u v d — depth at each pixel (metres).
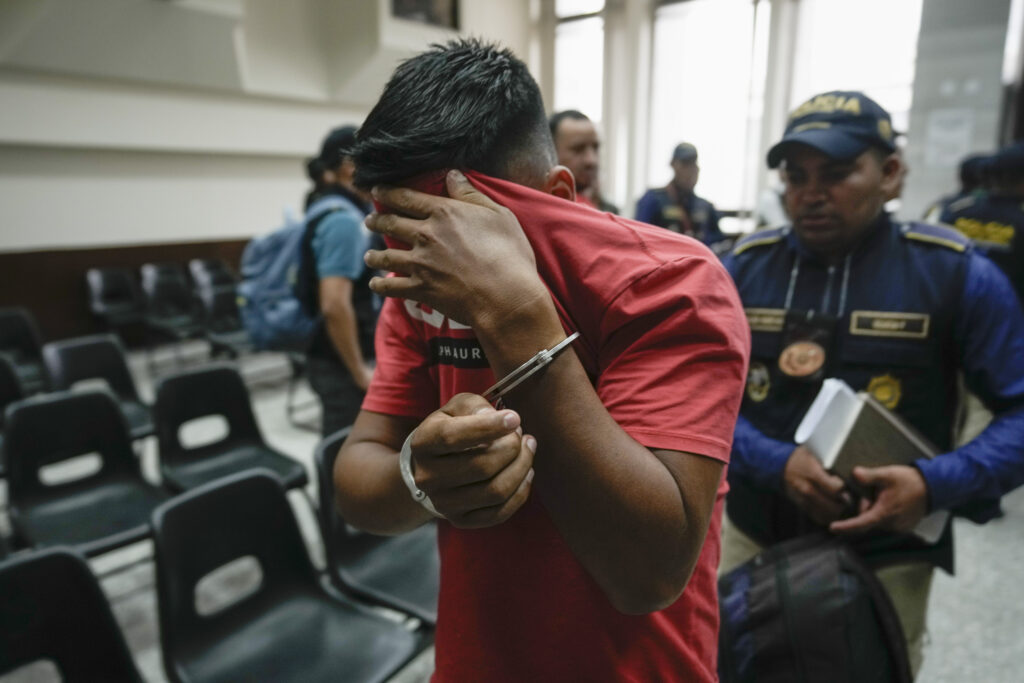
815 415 0.92
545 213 0.43
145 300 4.99
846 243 1.00
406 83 0.43
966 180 3.09
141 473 2.04
